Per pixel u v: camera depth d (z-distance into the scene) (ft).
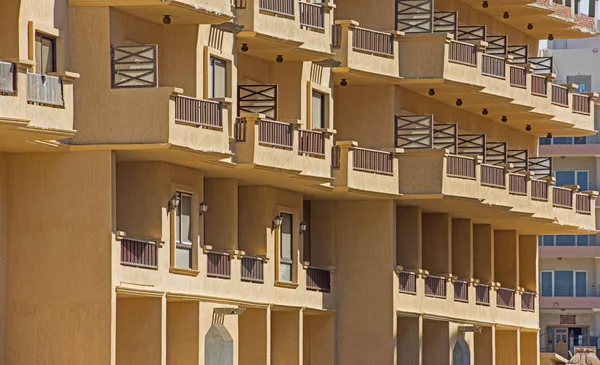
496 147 365.81
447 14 342.85
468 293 364.79
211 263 279.90
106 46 251.39
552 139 573.74
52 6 246.27
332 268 324.60
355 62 315.58
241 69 293.64
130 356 262.26
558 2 390.21
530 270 404.57
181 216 272.92
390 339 324.60
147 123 250.37
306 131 291.58
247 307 291.38
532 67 367.66
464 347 366.84
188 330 274.16
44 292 252.01
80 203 251.60
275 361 308.19
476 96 346.74
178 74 269.44
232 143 276.41
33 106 232.12
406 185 325.83
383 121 326.65
